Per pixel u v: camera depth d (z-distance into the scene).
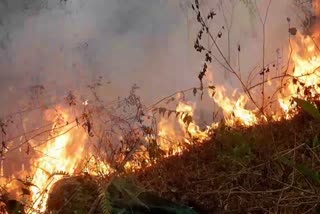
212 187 2.61
